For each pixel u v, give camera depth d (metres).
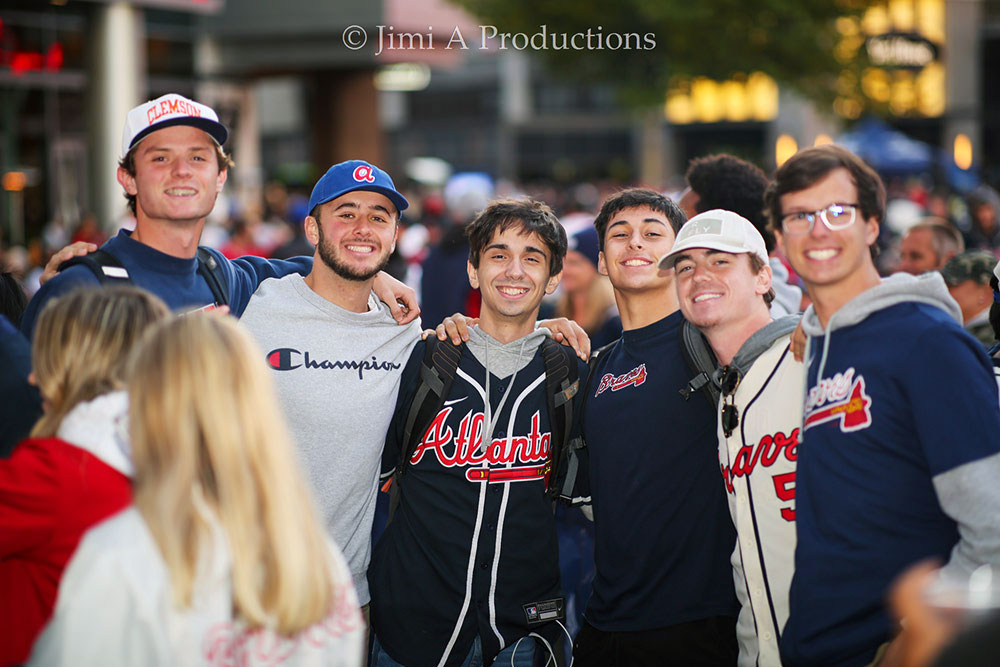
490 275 3.14
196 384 1.82
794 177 2.41
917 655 1.64
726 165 3.85
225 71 21.80
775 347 2.64
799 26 15.93
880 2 17.09
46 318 2.16
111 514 2.05
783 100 32.94
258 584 1.82
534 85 41.94
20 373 2.61
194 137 3.12
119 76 15.34
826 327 2.43
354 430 3.04
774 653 2.59
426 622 3.08
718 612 2.91
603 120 41.38
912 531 2.29
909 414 2.26
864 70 17.39
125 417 2.09
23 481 2.03
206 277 3.22
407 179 25.28
